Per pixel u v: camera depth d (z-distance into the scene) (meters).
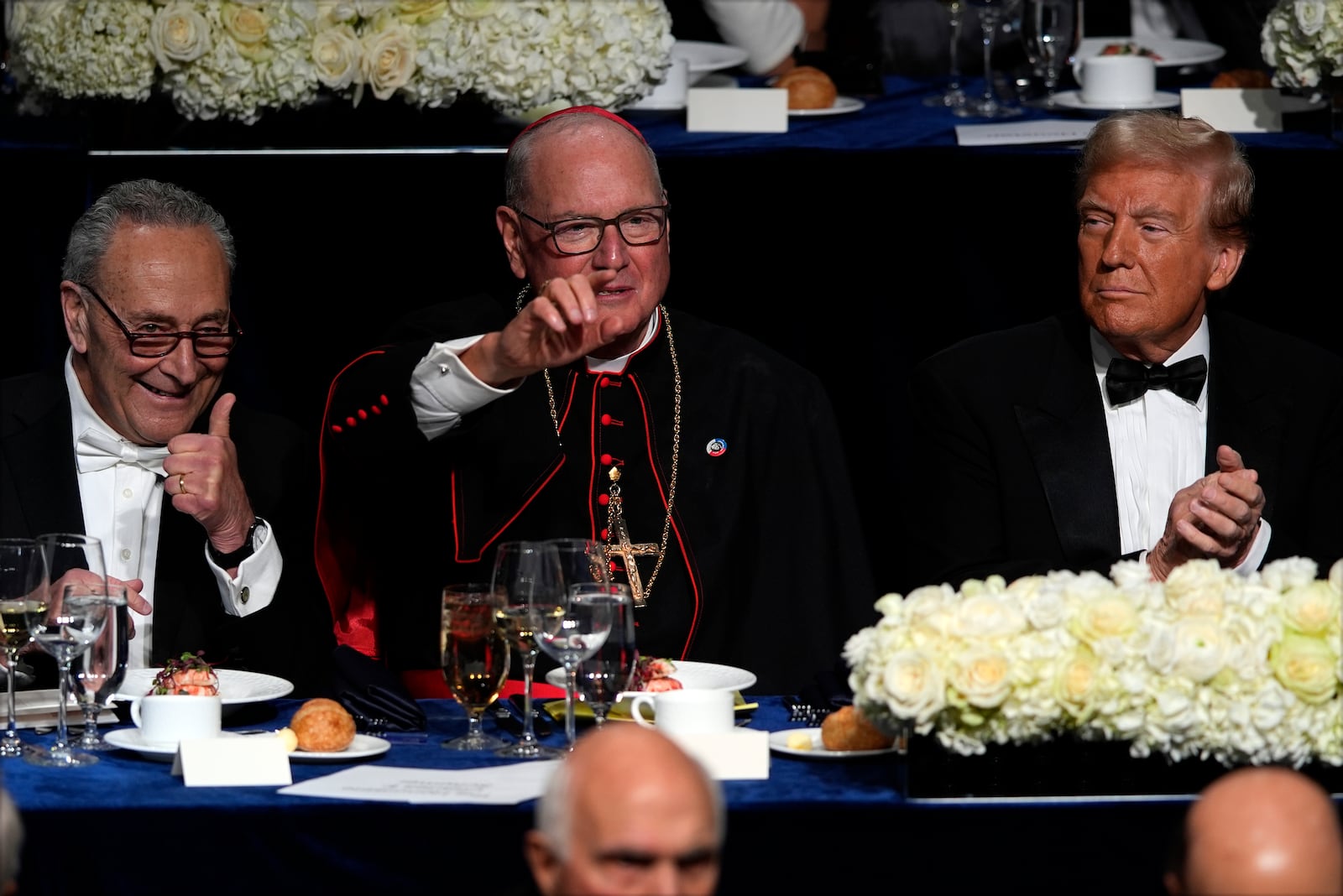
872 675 8.95
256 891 8.78
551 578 9.75
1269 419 14.09
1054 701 8.77
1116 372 14.14
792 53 21.77
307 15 15.46
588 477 14.09
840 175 16.95
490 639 10.09
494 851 8.76
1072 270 17.42
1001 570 13.75
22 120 16.50
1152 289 13.53
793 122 18.39
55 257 16.94
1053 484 14.09
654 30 16.23
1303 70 16.41
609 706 9.96
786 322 17.86
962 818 8.91
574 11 15.94
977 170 16.86
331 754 9.84
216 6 15.35
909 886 8.96
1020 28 20.23
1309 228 17.02
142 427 13.06
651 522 14.09
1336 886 6.67
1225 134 13.62
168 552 13.27
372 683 11.00
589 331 11.90
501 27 15.72
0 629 9.98
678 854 6.34
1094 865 9.00
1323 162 16.58
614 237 13.40
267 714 11.13
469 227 17.11
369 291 17.36
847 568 14.34
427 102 16.02
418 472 13.12
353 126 16.61
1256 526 12.51
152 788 9.16
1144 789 9.13
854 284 17.62
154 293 12.67
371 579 13.88
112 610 10.07
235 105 15.61
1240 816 6.73
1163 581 12.80
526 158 13.60
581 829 6.38
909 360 17.84
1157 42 21.52
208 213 13.04
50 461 13.20
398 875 8.77
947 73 22.61
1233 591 9.12
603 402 14.23
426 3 15.75
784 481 14.39
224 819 8.73
